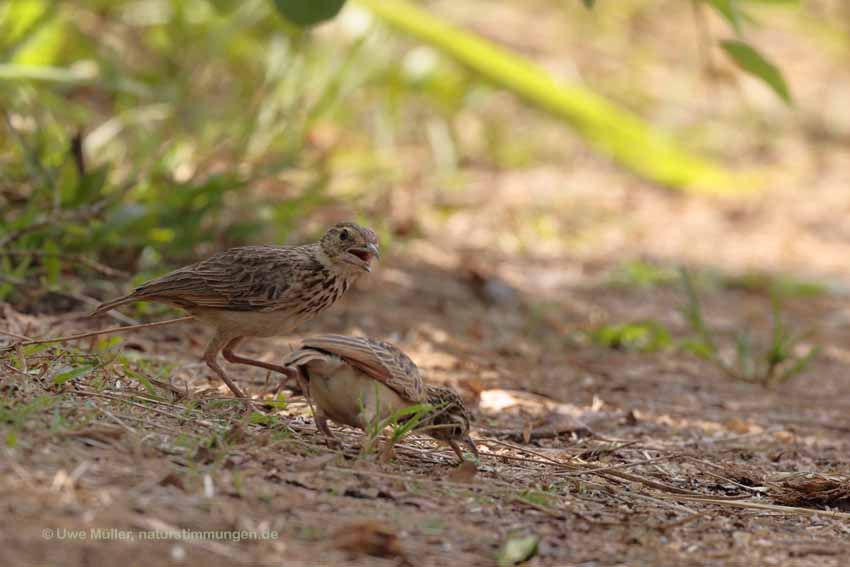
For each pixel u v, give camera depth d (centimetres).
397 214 1841
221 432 768
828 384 1334
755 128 2695
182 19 1950
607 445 946
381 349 781
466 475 766
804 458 972
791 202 2292
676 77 2839
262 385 979
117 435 708
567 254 1852
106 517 594
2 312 1063
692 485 850
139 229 1259
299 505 664
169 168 1462
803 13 3369
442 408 804
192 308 859
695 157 2478
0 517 575
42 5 1605
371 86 2178
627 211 2123
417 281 1551
